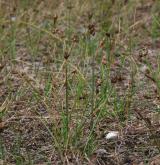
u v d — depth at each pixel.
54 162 4.71
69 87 5.96
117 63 6.77
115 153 4.83
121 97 5.89
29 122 5.40
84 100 5.60
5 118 5.45
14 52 7.22
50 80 6.15
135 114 5.52
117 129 5.23
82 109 5.50
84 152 4.75
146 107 5.68
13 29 7.96
